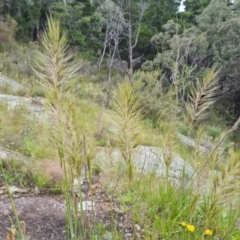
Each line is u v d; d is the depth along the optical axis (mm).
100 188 2533
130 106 1407
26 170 2879
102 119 4281
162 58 16625
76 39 20312
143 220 2176
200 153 2031
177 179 2564
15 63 13656
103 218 2156
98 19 21688
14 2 24156
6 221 2143
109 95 7055
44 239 1979
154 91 8414
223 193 1404
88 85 9422
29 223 2152
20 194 2627
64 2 23312
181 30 22922
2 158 3006
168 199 2221
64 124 1328
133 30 18406
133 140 1437
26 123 4246
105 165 1795
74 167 1392
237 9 23609
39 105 5418
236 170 1366
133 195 1859
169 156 1991
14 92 8023
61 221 2219
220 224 1895
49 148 3133
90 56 19109
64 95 1316
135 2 17812
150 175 2473
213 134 7270
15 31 20984
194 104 1920
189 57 18781
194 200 1683
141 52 24359
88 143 1472
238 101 20219
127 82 1533
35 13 23359
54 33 1292
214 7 22078
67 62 1317
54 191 2699
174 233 1980
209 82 1877
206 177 1725
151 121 6008
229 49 19875
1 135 3664
